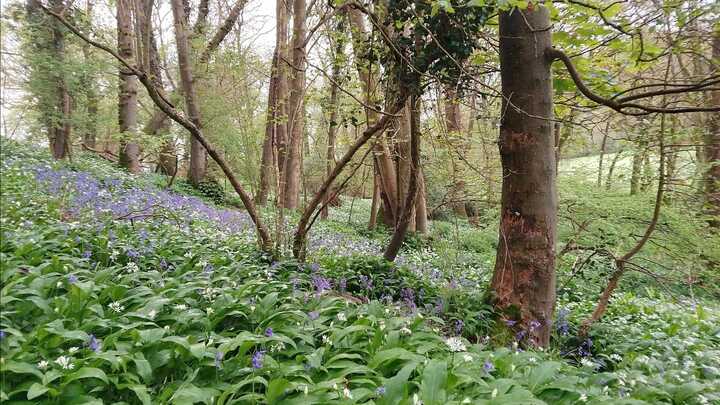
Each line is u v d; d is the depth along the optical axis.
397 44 5.52
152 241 5.88
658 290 9.84
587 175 9.77
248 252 6.48
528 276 5.14
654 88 6.83
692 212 8.55
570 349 5.61
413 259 10.12
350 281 6.51
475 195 8.13
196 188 16.95
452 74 5.24
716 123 7.59
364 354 3.69
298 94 6.46
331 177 6.05
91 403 2.63
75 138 16.45
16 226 5.48
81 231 5.54
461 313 5.41
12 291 3.45
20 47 12.59
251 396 2.89
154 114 17.97
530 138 5.07
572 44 5.59
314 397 2.90
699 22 5.09
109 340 3.09
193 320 3.74
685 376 4.43
